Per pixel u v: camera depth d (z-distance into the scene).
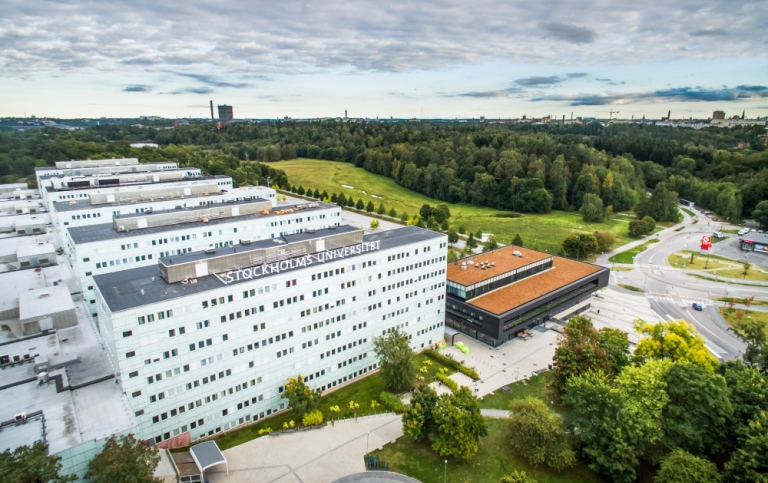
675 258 199.88
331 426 88.12
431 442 83.62
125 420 69.31
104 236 122.69
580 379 81.25
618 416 74.00
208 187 184.12
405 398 97.50
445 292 122.00
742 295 158.88
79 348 94.81
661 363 86.50
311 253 101.62
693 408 76.50
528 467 78.62
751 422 70.06
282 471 76.06
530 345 121.75
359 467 77.38
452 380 102.56
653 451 77.19
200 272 85.25
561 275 148.75
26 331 100.94
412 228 126.50
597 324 136.38
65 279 134.38
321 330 95.44
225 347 81.69
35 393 76.38
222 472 75.38
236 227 142.38
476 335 124.94
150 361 73.75
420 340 118.00
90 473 59.81
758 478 61.72
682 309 147.62
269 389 89.69
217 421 83.81
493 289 135.25
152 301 73.50
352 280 98.38
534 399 82.00
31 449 57.59
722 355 118.19
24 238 168.25
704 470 65.38
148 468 60.91
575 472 78.06
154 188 173.88
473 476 76.19
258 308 84.44
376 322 106.12
